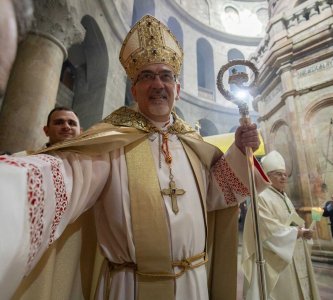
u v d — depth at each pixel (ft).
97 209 3.53
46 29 11.70
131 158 3.57
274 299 7.66
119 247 3.28
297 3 22.86
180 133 4.20
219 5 58.18
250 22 58.75
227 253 4.32
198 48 55.31
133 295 3.10
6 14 1.04
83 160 2.93
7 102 10.31
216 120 48.26
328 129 17.81
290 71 20.18
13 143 9.83
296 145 18.80
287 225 8.38
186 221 3.39
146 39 4.00
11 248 1.39
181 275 3.27
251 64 3.84
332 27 18.07
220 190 4.26
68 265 3.39
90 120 21.40
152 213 3.26
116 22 22.99
